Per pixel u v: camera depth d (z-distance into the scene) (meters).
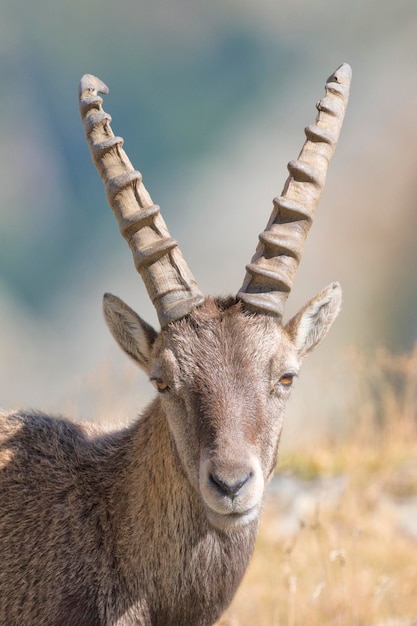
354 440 48.25
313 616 31.77
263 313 23.62
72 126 189.62
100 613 23.16
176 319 23.39
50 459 25.14
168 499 23.22
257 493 21.41
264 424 22.59
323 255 139.75
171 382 22.86
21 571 23.75
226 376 22.53
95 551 23.62
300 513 40.47
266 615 32.38
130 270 164.00
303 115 181.50
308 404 53.16
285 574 33.16
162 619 23.59
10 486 24.83
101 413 40.12
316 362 61.16
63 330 156.88
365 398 50.12
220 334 23.05
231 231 162.62
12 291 162.50
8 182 174.38
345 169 155.88
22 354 131.50
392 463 44.28
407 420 48.41
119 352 49.53
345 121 167.25
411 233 140.62
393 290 129.62
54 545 23.78
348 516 39.69
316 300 24.77
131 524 23.55
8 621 23.58
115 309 24.59
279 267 24.00
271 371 23.00
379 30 186.88
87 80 25.33
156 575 23.34
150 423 24.00
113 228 174.75
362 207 145.25
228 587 23.77
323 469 44.25
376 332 120.69
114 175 24.48
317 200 24.61
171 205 173.75
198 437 22.16
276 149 177.50
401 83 172.00
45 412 27.27
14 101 184.38
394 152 155.62
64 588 23.34
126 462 24.38
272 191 168.25
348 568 35.09
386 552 36.88
